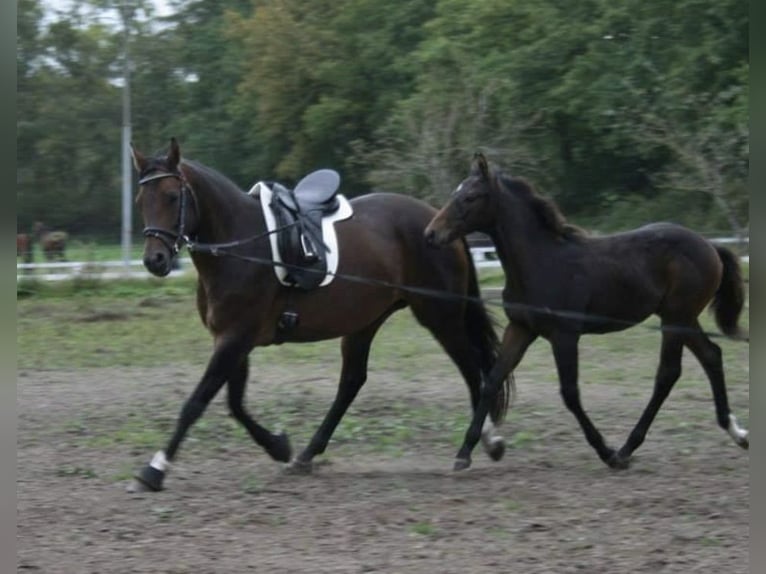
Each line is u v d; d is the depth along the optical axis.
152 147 54.81
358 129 45.94
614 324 9.27
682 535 7.12
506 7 38.78
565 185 40.59
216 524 7.52
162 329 18.94
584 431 9.12
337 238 9.12
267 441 9.13
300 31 45.50
